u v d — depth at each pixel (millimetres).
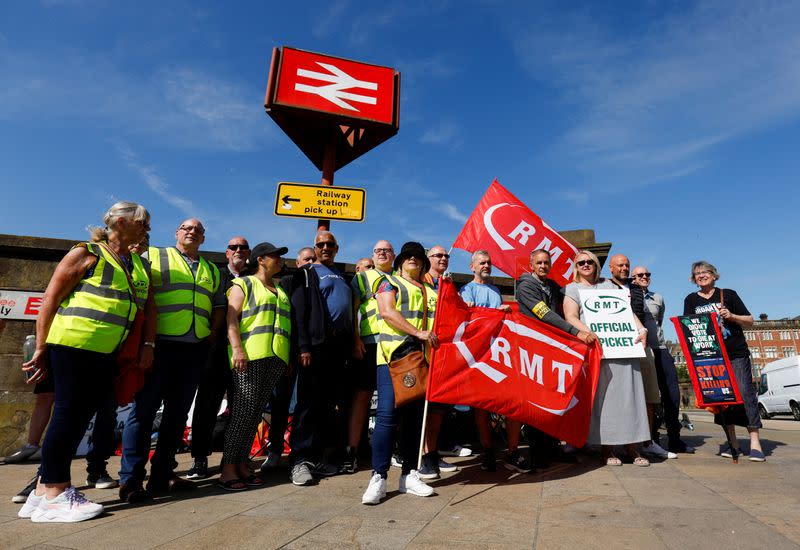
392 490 3012
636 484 3057
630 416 3752
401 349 2969
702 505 2521
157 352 2979
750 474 3354
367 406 3854
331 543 1978
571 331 3721
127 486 2713
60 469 2381
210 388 3617
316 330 3434
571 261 5797
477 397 3201
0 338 5020
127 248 2822
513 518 2336
